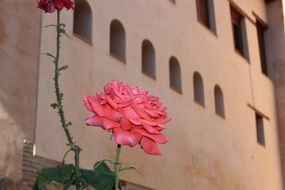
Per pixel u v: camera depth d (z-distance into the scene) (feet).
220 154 56.44
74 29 41.60
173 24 53.26
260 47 75.92
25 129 32.91
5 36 33.47
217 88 60.08
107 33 42.86
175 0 54.70
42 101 34.53
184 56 54.08
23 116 33.06
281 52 76.02
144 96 7.29
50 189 27.86
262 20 76.43
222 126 58.34
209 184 52.85
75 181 8.18
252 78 68.80
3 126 31.83
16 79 33.30
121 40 45.32
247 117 65.05
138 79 45.47
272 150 69.77
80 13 42.16
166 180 46.06
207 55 58.75
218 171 55.21
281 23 77.20
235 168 59.16
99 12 42.65
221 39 63.05
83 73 38.81
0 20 33.60
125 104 7.08
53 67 35.88
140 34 47.47
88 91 38.93
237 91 64.03
